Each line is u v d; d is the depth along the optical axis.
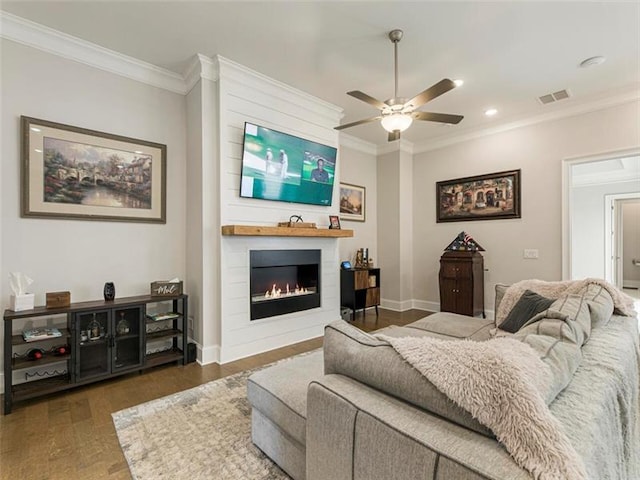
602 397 1.03
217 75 3.23
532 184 4.43
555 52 3.02
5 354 2.28
